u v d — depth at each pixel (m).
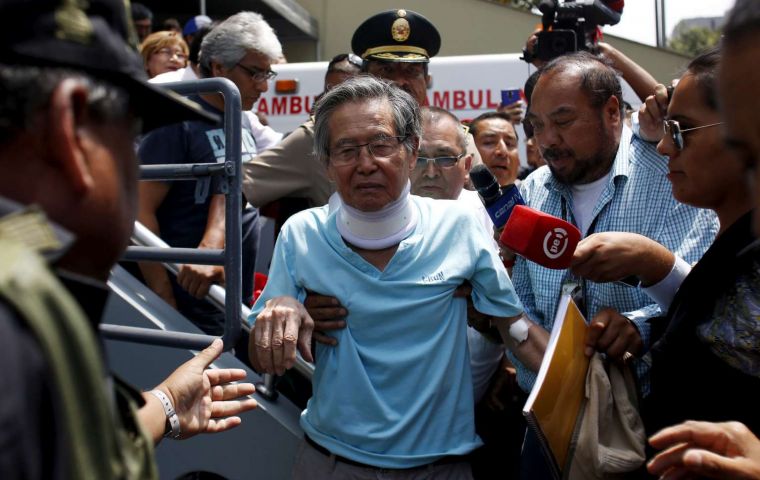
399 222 2.52
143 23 6.21
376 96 2.52
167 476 2.88
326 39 11.66
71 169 1.06
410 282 2.49
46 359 0.89
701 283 1.92
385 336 2.50
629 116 4.08
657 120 2.66
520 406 3.04
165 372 2.87
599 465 2.12
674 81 2.69
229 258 2.58
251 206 3.68
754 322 1.79
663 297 2.40
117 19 1.14
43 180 1.06
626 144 2.74
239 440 2.84
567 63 2.69
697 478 1.63
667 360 2.01
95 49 1.09
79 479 0.89
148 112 1.30
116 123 1.15
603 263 2.34
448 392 2.52
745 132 1.17
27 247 0.96
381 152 2.47
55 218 1.07
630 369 2.36
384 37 4.14
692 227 2.58
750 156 1.20
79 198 1.09
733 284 1.85
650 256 2.35
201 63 3.98
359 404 2.47
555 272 2.73
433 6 11.19
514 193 2.63
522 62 6.28
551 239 2.33
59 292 0.92
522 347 2.58
